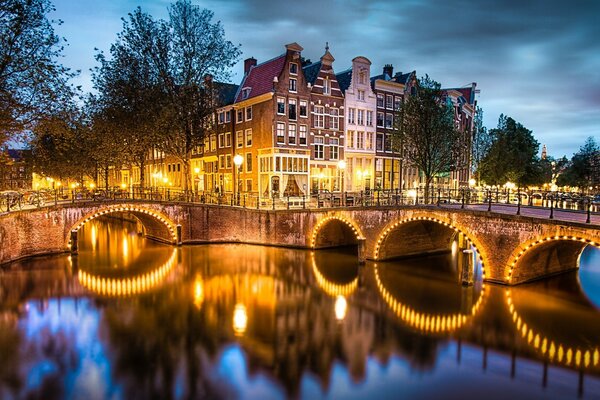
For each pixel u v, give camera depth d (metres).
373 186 45.75
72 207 29.47
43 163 44.56
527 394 12.76
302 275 25.67
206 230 34.25
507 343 16.17
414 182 49.44
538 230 19.94
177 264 27.92
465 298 21.23
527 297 20.64
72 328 17.27
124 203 31.41
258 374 13.80
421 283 24.05
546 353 15.39
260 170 40.59
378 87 46.47
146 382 13.17
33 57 20.70
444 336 16.92
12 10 19.72
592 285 22.66
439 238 31.83
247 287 23.28
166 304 20.39
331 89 42.88
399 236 29.05
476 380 13.55
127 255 30.27
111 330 17.12
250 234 33.72
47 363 14.27
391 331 17.42
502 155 45.69
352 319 18.70
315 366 14.41
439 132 32.09
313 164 41.75
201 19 34.59
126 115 34.94
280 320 18.55
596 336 16.66
